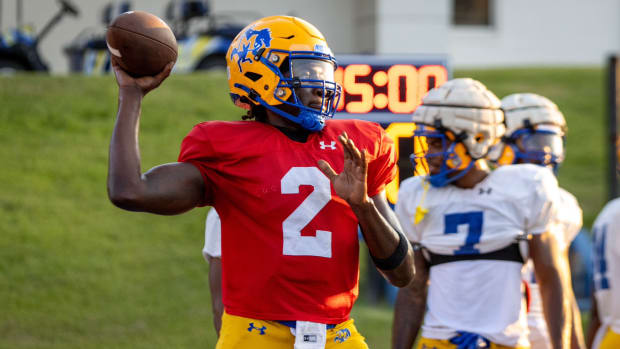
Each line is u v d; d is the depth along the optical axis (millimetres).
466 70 51000
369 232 7918
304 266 7996
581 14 65625
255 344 8008
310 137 8414
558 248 10984
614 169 26594
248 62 8469
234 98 8930
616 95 26516
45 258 27531
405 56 18875
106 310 25250
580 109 43906
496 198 11047
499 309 10844
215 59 42906
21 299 25281
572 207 12047
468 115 11094
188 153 8047
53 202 30578
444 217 11211
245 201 8070
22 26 45062
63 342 23047
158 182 7695
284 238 8016
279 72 8305
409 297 11656
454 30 63625
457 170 11203
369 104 18750
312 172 8164
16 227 28828
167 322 24844
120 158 7461
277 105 8398
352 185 7602
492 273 10898
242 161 8078
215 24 45188
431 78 18828
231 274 8211
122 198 7387
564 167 37719
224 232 8305
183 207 7945
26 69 43031
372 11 56625
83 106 37406
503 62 64625
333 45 58156
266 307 8008
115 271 27453
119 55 7801
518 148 14391
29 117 35875
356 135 8594
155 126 35688
